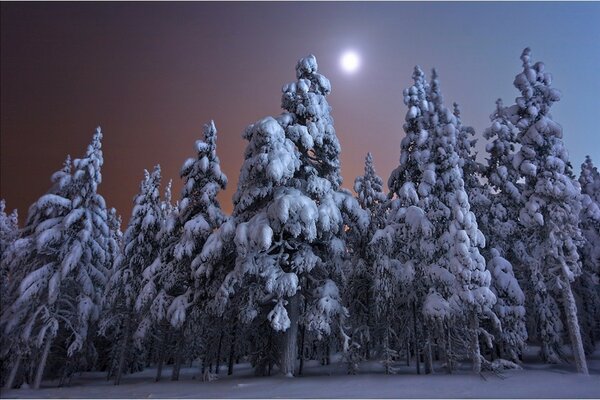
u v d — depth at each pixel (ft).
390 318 73.31
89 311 76.38
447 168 73.72
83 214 81.05
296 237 61.87
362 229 69.87
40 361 72.54
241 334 69.36
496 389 49.57
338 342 66.54
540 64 82.53
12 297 76.84
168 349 79.46
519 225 84.48
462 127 90.94
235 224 67.82
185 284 77.15
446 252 66.69
